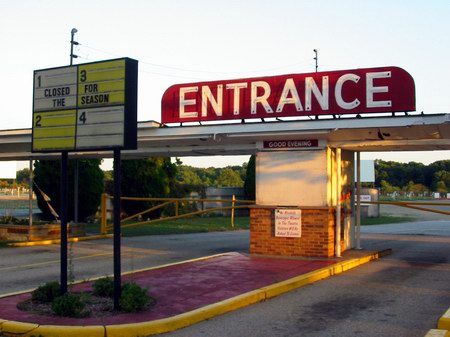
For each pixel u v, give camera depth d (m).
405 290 10.85
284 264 13.51
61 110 9.19
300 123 13.66
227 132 14.38
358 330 7.75
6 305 8.73
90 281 11.08
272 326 7.98
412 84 12.72
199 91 14.76
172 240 22.17
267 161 15.33
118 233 8.51
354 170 17.53
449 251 18.20
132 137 8.69
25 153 20.48
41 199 29.86
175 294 9.71
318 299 9.98
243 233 26.72
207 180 85.81
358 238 17.28
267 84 14.12
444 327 7.76
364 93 13.09
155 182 34.75
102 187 31.42
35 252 17.61
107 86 8.78
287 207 14.95
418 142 14.27
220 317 8.54
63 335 7.16
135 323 7.53
